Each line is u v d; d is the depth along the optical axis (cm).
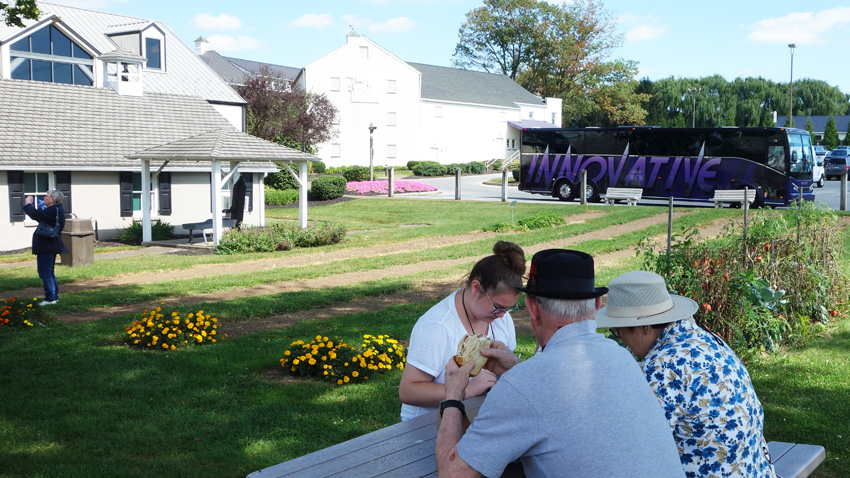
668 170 3033
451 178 5347
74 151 2355
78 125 2497
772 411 614
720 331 779
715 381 295
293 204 3622
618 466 231
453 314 367
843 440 550
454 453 253
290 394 691
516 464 269
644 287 322
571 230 2234
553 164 3350
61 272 1577
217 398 676
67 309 1145
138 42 3216
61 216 1177
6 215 2170
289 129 4672
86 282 1483
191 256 1934
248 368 780
